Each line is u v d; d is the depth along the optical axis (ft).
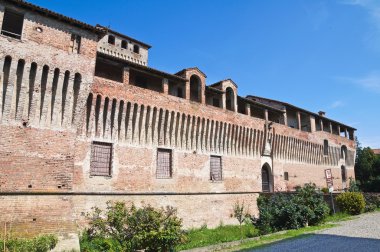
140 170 89.71
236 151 122.52
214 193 109.70
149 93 94.12
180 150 101.86
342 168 192.65
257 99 163.73
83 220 75.46
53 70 72.90
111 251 57.36
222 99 119.24
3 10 68.03
